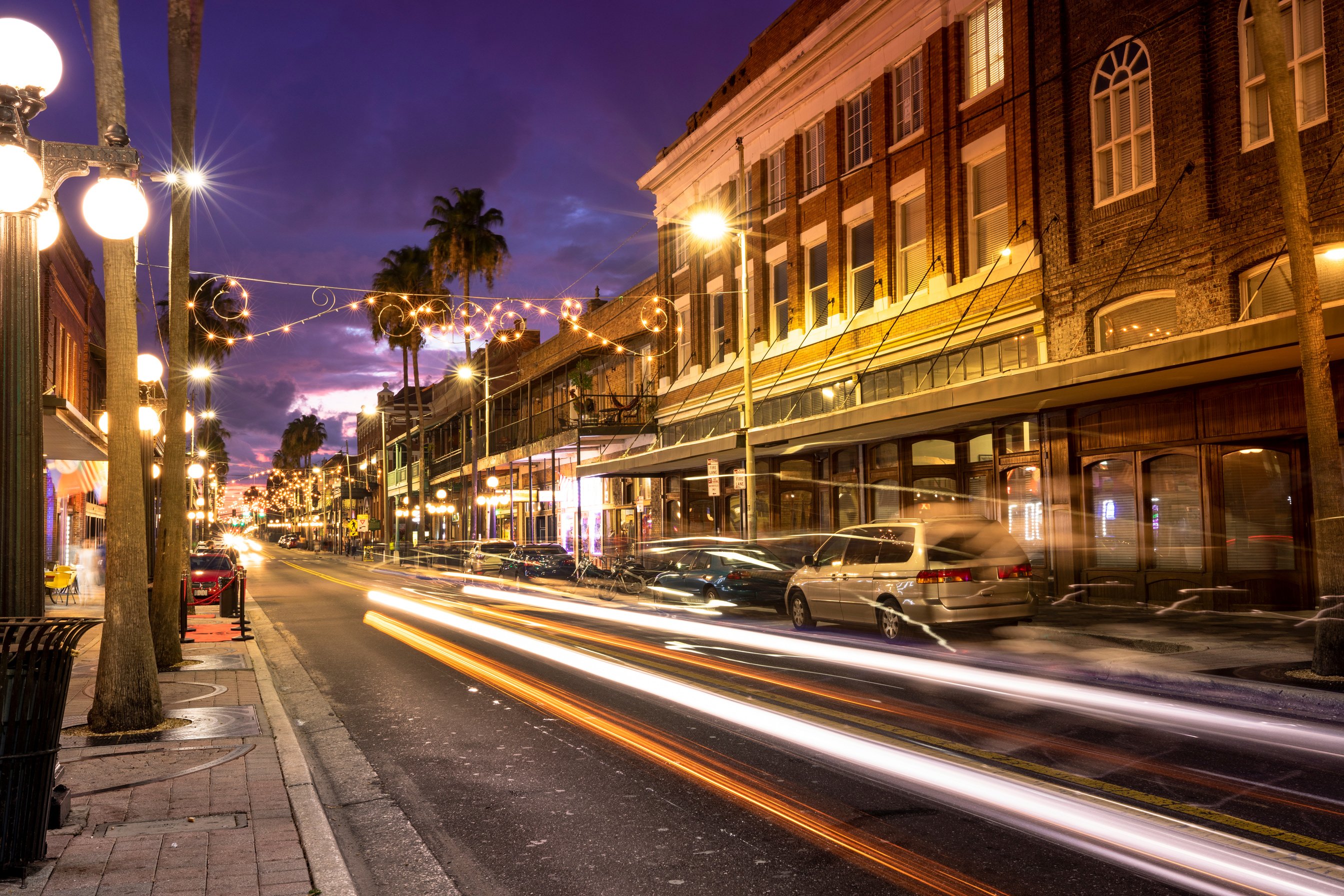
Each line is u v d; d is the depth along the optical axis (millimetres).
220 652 14789
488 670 12828
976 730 8219
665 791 6703
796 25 28703
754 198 30734
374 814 6434
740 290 31609
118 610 8805
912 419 19719
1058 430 18453
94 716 8703
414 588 34281
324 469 130250
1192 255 16125
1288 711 8969
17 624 4941
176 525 13375
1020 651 12734
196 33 12438
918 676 11133
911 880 4891
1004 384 16406
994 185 21391
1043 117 19453
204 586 27828
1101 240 18000
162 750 7910
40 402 5734
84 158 6508
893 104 24453
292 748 7961
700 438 33594
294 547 125125
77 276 34250
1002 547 13875
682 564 21453
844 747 7738
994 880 4848
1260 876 4762
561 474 49281
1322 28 14328
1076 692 10031
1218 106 15852
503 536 57625
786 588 19406
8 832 4949
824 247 27859
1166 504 16531
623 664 12859
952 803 6156
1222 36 15758
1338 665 9750
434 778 7324
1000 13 21047
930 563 13508
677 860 5332
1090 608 17141
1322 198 14219
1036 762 7105
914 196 23891
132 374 8938
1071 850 5242
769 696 10047
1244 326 12117
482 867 5355
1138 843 5312
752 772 7094
